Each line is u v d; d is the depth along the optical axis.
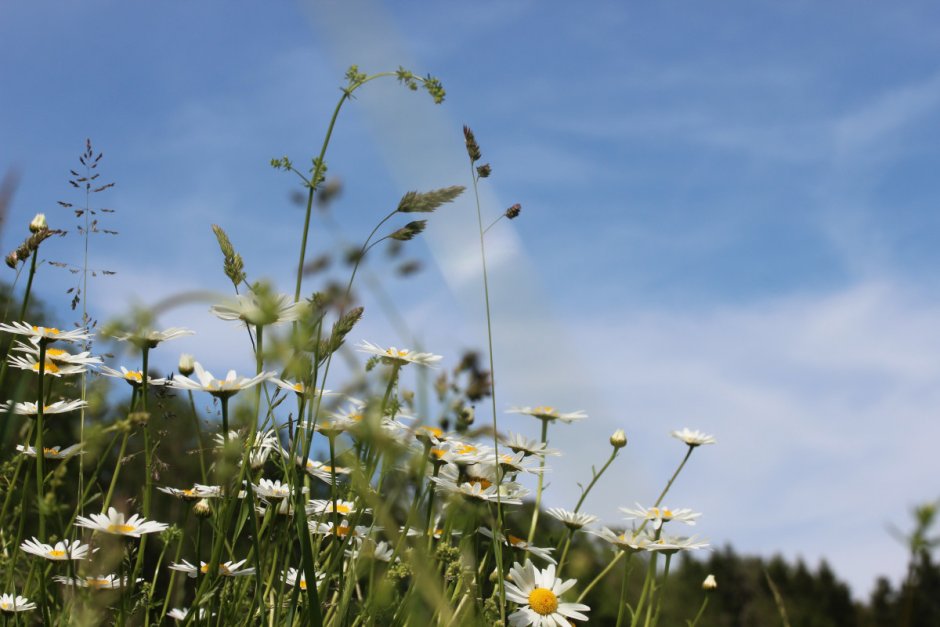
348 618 0.81
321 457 0.85
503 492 0.83
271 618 0.82
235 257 0.77
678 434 0.96
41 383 0.82
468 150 0.78
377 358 0.80
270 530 0.82
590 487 0.80
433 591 0.75
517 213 0.78
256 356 0.76
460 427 0.84
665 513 0.92
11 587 0.82
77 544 0.83
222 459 0.77
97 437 0.74
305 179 0.77
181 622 0.83
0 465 0.84
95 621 0.76
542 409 0.92
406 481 0.79
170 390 0.86
